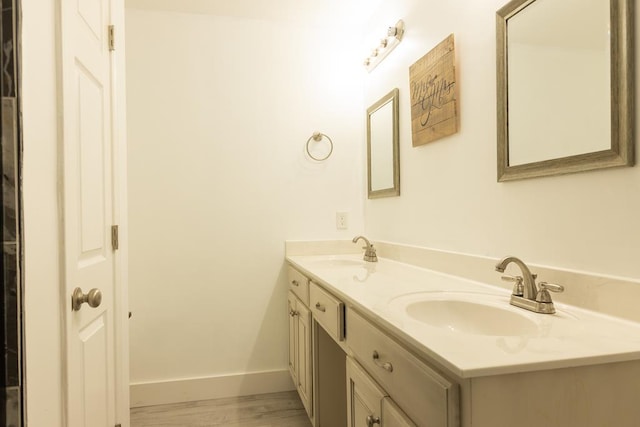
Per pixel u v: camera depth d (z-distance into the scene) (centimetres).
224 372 227
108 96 128
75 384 93
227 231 227
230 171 228
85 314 101
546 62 108
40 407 75
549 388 68
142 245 216
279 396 226
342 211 245
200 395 221
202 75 224
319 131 241
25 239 69
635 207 87
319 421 171
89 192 107
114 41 133
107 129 126
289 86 237
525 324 95
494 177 131
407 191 192
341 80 245
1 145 66
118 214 136
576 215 101
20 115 68
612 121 90
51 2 82
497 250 130
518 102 118
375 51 219
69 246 89
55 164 83
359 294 119
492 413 65
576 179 101
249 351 230
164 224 219
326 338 172
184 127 221
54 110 83
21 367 67
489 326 107
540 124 110
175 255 220
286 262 235
